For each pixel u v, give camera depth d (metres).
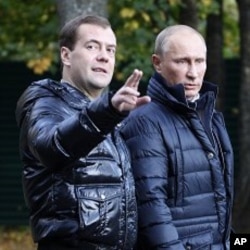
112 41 7.53
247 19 19.05
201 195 8.11
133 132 8.12
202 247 8.01
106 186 7.17
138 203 7.94
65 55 7.60
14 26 22.14
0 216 23.98
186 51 8.34
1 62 23.70
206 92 8.43
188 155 8.11
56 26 20.06
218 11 19.42
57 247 7.13
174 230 7.88
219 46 19.86
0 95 23.78
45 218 7.16
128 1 18.50
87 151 6.64
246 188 18.52
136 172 8.01
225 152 8.45
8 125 23.84
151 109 8.21
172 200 8.05
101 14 13.95
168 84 8.38
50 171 7.09
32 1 21.11
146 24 19.45
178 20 19.22
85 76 7.45
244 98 19.06
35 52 21.55
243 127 19.02
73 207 7.04
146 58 19.61
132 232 7.33
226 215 8.26
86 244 7.07
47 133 6.71
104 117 6.47
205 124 8.31
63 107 7.21
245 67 19.08
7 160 23.92
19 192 23.92
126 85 6.44
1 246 22.86
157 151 8.03
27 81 23.72
